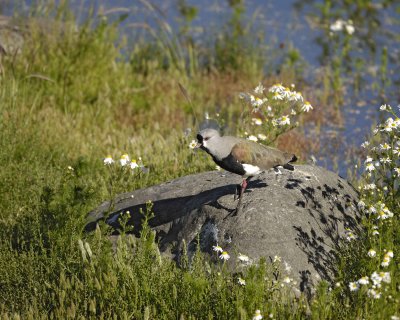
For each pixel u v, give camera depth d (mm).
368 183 11422
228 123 18594
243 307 8867
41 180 13594
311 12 26906
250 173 10242
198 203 11383
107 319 9344
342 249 10602
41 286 10320
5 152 14211
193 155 14477
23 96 17531
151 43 22938
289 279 9320
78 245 10445
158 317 9250
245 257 9234
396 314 8633
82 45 19828
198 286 9055
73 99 18859
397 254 9742
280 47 23156
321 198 11375
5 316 9430
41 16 21547
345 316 8992
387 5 26891
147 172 14164
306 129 18969
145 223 10039
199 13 26500
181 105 19812
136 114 19422
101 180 13758
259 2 28234
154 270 9820
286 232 10367
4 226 12430
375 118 19484
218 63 22641
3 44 19250
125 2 26656
